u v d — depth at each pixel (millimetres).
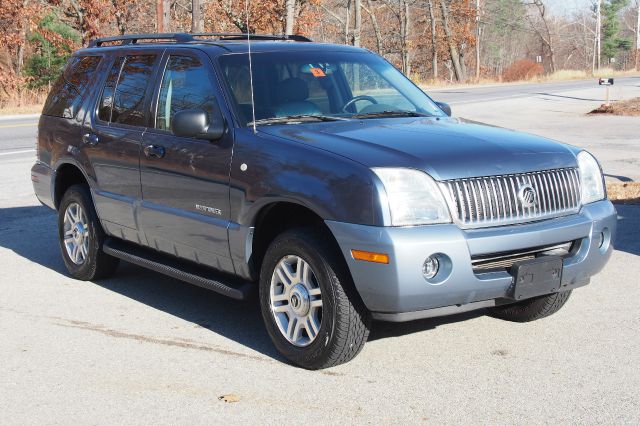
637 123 23078
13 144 19016
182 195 5992
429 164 4859
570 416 4469
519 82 68500
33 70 39844
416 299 4730
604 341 5676
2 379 5125
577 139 19000
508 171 5031
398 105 6332
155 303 6754
